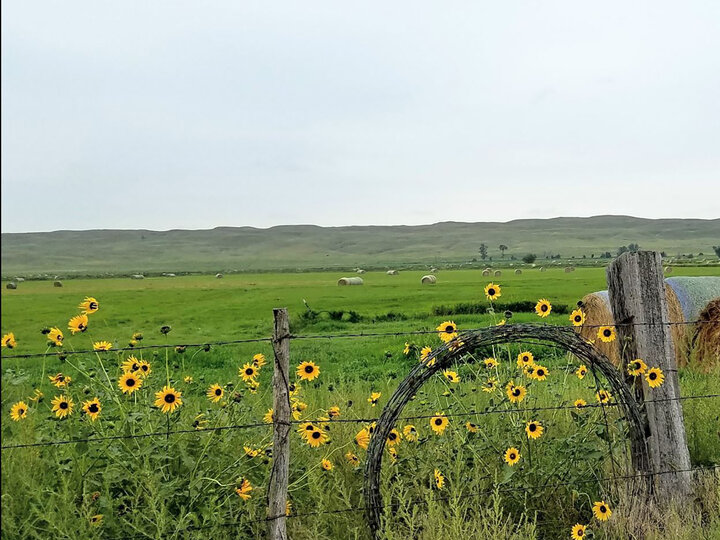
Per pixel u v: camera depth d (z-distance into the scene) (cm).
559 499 410
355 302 3172
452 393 468
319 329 2111
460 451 406
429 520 363
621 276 453
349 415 496
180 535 341
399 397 378
